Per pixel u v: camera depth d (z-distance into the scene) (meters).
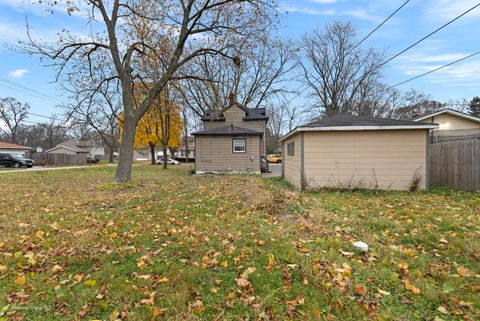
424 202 6.50
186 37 10.53
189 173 17.20
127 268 3.05
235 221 4.74
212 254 3.39
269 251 3.42
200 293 2.55
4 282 2.76
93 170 19.91
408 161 8.72
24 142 57.25
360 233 4.21
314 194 8.11
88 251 3.50
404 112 32.97
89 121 11.91
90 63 10.45
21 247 3.66
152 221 4.89
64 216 5.28
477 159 8.04
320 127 8.83
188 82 22.44
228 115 22.45
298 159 9.66
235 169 17.09
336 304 2.36
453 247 3.58
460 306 2.36
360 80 31.03
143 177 13.62
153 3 10.47
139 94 13.18
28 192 8.38
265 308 2.34
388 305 2.38
